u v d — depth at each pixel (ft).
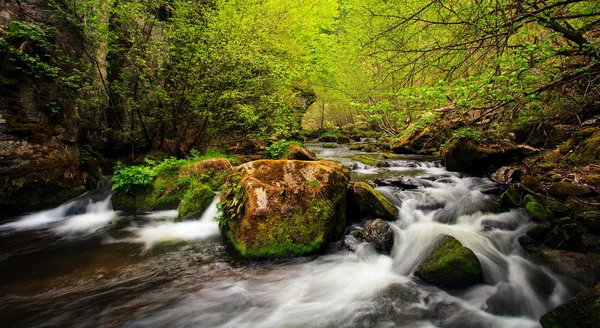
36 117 22.52
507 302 11.80
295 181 16.94
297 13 45.98
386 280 13.70
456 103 12.05
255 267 14.55
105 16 29.25
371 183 26.25
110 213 22.71
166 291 12.69
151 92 36.94
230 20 32.12
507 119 18.61
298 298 12.47
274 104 37.11
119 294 12.41
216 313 11.48
